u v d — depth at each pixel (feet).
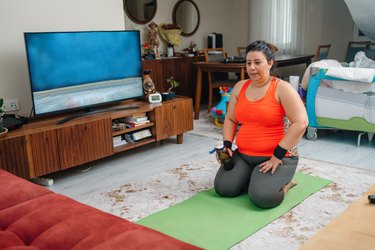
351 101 11.20
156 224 7.11
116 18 12.21
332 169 9.71
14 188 5.57
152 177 9.60
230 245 6.31
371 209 4.81
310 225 6.93
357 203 5.00
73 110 10.39
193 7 20.25
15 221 4.71
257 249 6.22
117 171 10.19
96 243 3.99
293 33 20.88
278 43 21.33
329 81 11.46
